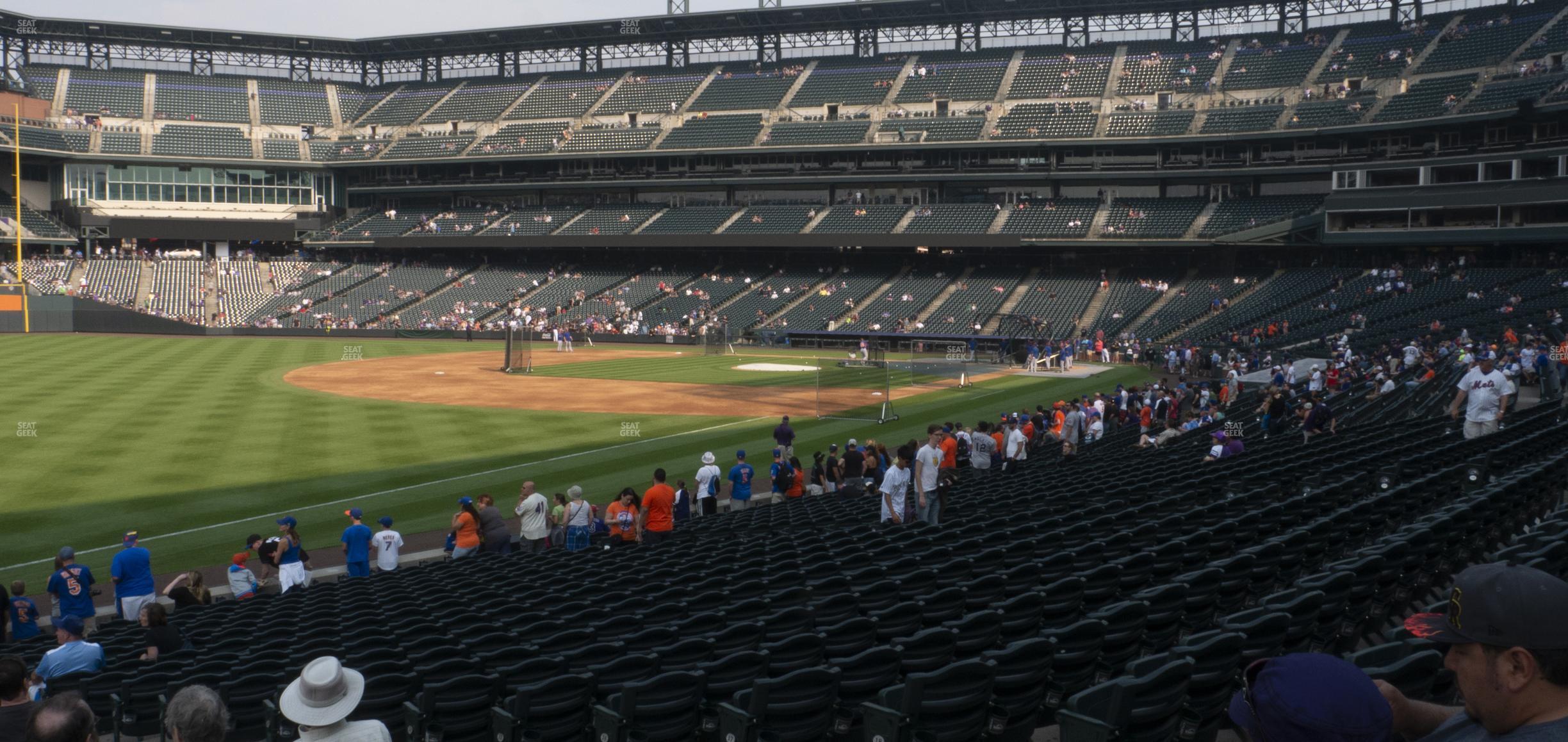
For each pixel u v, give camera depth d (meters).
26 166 89.00
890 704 6.05
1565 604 2.45
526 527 20.52
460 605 12.74
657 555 15.77
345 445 32.84
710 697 7.32
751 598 9.82
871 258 83.62
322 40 98.31
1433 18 72.06
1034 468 25.19
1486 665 2.55
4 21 90.69
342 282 88.88
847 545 13.70
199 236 91.06
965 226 76.56
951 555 11.52
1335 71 70.12
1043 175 75.94
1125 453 25.92
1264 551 9.06
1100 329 68.00
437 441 33.81
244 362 58.31
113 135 90.50
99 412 38.28
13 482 26.66
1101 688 5.39
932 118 79.06
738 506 24.30
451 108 97.25
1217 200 72.94
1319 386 35.44
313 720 4.84
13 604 14.73
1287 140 69.69
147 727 9.69
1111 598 9.34
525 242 86.94
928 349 72.12
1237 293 67.69
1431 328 49.19
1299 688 2.73
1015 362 64.56
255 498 25.48
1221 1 77.62
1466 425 16.64
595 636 9.38
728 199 87.81
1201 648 5.73
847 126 80.75
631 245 84.12
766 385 51.47
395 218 95.12
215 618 14.38
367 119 99.06
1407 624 2.82
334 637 11.11
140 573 16.31
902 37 90.00
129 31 94.75
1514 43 63.81
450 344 75.81
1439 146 62.84
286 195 96.75
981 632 7.78
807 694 6.61
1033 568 9.77
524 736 7.26
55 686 9.77
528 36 96.38
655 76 95.06
